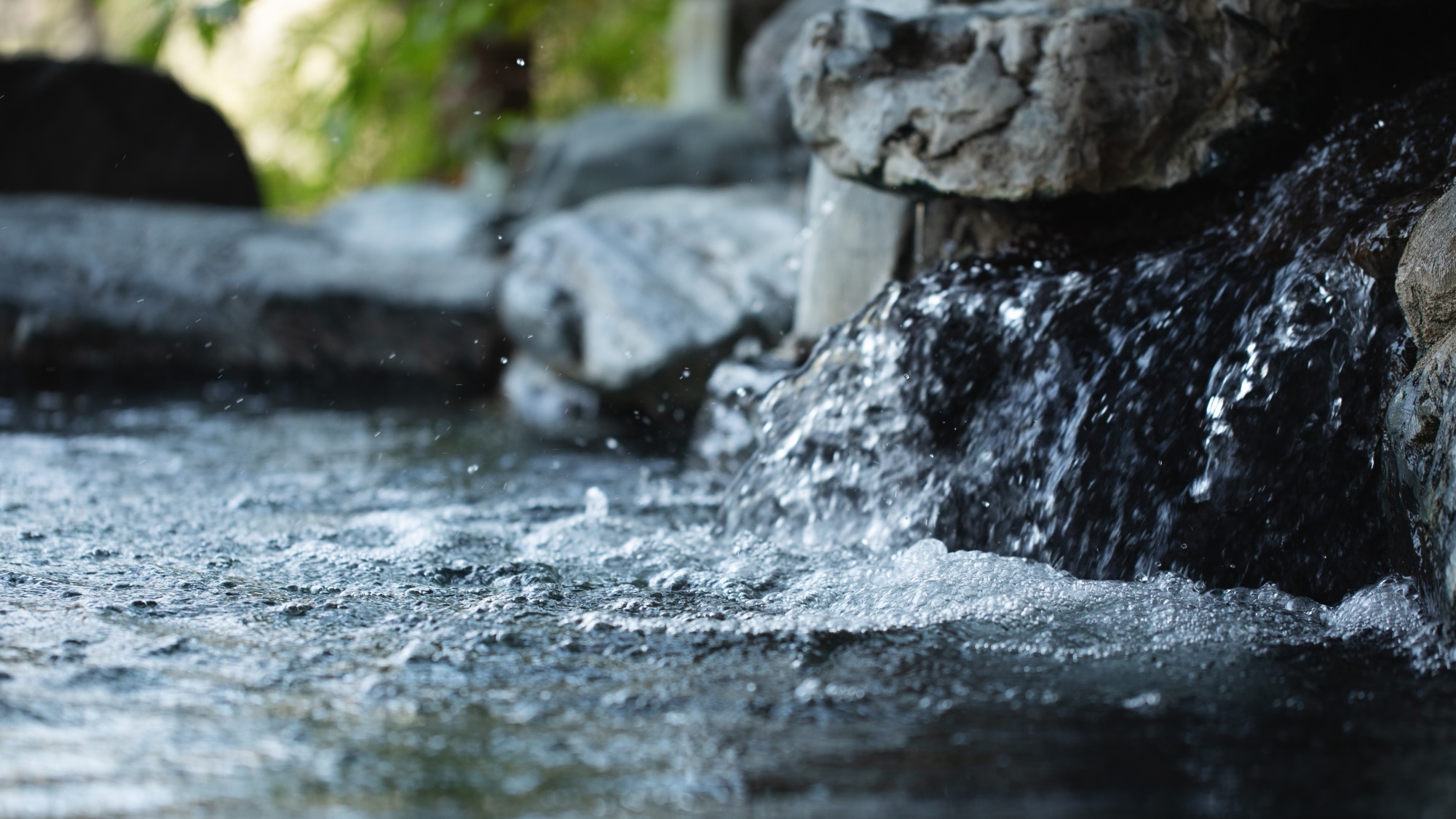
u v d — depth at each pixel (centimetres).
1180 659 298
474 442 668
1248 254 412
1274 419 367
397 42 1393
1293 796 219
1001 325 434
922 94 453
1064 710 264
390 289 834
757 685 279
